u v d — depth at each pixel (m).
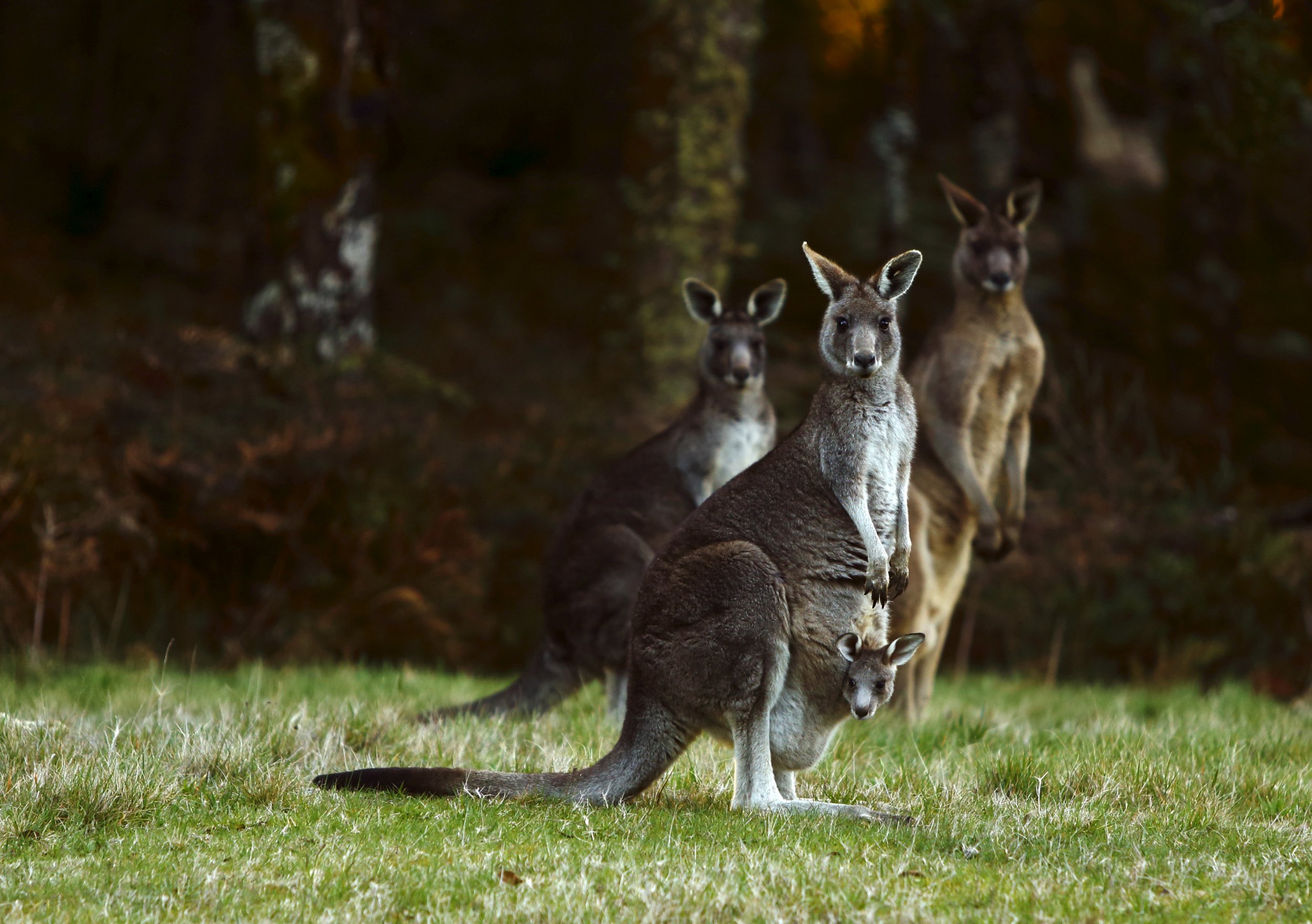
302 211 24.23
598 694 17.50
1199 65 24.81
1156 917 7.15
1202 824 9.59
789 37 46.59
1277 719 15.48
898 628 15.70
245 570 21.34
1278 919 7.14
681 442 16.59
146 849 8.41
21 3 42.72
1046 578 24.17
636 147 27.47
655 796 10.39
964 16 33.75
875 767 11.62
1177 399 35.41
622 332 28.41
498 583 23.66
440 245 43.50
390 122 29.53
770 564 10.12
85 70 43.69
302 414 21.73
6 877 7.70
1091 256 38.62
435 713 13.98
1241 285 38.44
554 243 44.16
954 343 16.78
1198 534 24.98
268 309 24.39
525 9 48.16
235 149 44.75
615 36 47.72
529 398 27.06
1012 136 34.53
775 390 26.91
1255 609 23.72
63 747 10.33
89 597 19.98
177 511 20.52
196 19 43.16
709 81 27.02
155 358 21.05
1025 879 7.89
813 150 47.97
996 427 17.06
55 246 37.59
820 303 37.91
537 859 8.17
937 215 38.41
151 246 39.69
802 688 10.20
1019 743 13.05
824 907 7.23
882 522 10.56
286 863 8.01
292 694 15.19
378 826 8.98
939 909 7.23
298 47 24.08
